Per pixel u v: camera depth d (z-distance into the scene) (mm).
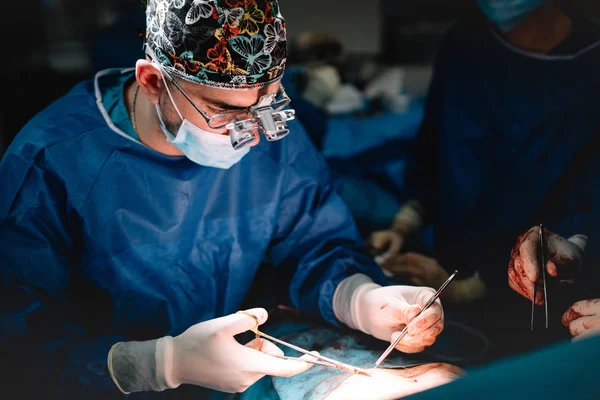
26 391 1322
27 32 3631
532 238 1578
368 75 3674
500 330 1588
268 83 1255
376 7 3795
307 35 3096
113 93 1532
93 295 1542
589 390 892
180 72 1237
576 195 1861
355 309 1532
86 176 1430
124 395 1334
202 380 1317
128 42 2820
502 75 1885
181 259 1535
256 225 1615
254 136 1269
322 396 1298
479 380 957
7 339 1348
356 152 3045
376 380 1313
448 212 2084
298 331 1609
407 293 1515
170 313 1531
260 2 1200
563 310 1601
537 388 914
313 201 1689
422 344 1413
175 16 1198
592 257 1655
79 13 3686
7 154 1418
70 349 1368
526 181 1910
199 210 1547
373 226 2635
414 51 3883
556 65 1813
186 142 1359
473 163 1986
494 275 1896
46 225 1409
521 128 1877
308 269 1646
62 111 1479
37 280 1400
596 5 1807
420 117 3359
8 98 3557
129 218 1475
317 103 2945
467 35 1984
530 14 1771
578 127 1820
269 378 1419
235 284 1607
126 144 1457
